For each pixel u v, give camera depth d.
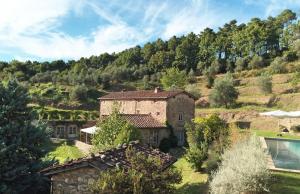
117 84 107.06
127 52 158.25
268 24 134.75
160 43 158.38
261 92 79.12
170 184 15.88
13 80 22.53
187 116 49.84
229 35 144.88
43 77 105.81
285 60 99.38
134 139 29.97
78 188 15.17
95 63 153.00
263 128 54.53
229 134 26.02
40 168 21.22
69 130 64.56
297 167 20.89
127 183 14.03
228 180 15.82
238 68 107.06
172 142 46.78
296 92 75.75
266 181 15.95
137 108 52.19
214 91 75.75
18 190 20.39
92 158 15.29
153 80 116.38
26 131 21.38
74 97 86.19
